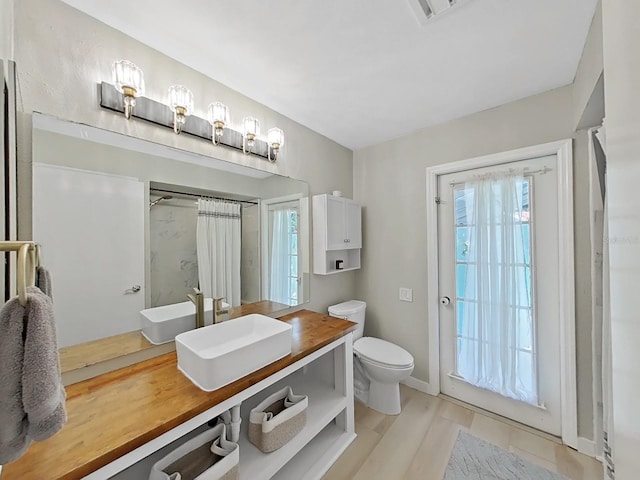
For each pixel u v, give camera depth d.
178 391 0.99
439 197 2.22
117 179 1.21
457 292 2.12
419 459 1.55
